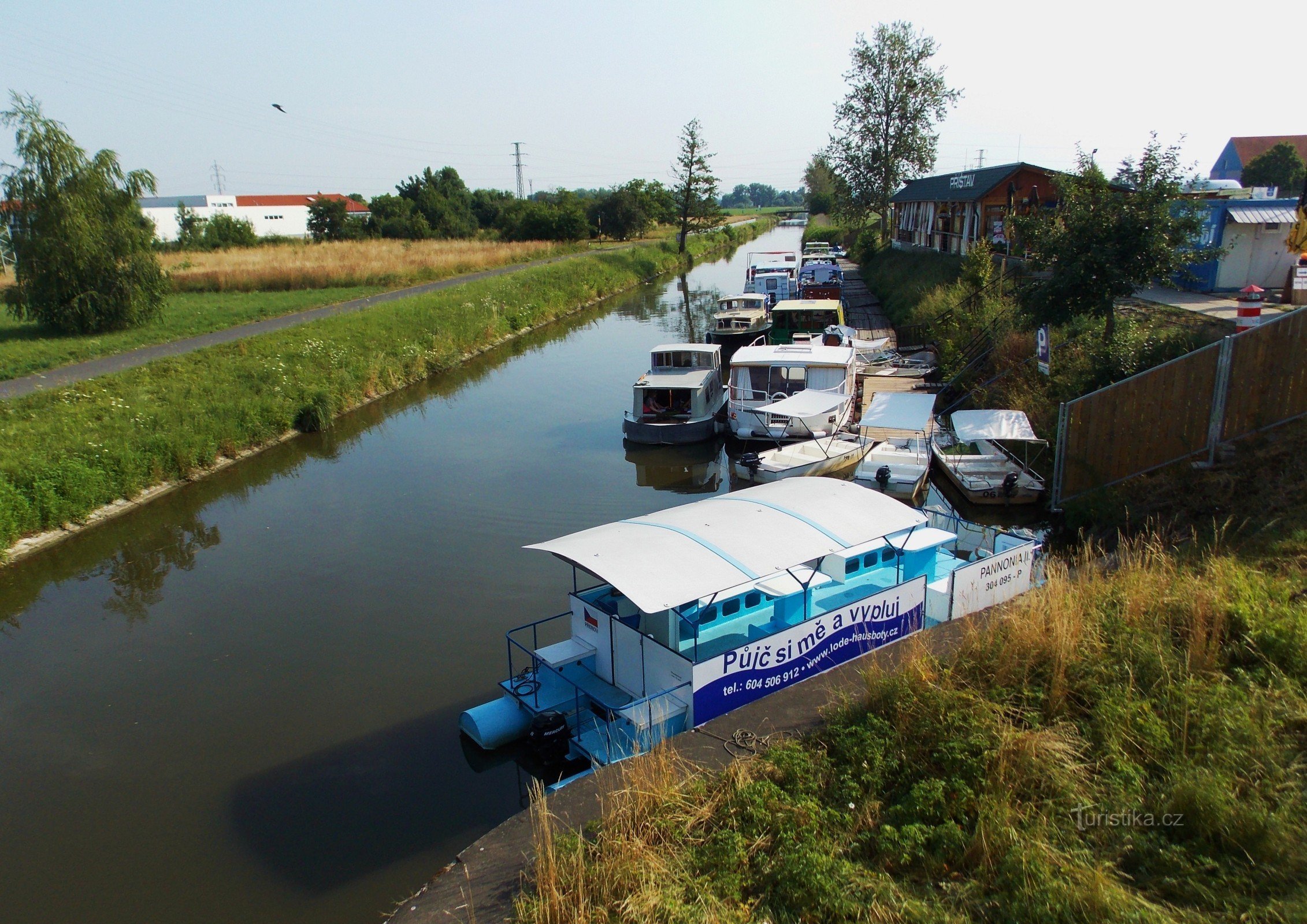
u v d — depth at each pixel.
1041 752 6.37
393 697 10.42
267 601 13.19
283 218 119.81
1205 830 5.60
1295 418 12.14
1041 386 18.36
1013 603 9.45
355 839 8.02
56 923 7.05
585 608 9.79
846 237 78.94
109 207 31.77
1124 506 12.77
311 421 23.17
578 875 5.67
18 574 14.61
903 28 54.16
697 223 84.75
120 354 27.39
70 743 9.67
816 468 17.47
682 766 7.16
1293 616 7.74
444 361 31.20
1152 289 23.34
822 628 9.16
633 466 19.88
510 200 112.19
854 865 5.71
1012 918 5.06
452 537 15.53
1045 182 32.00
